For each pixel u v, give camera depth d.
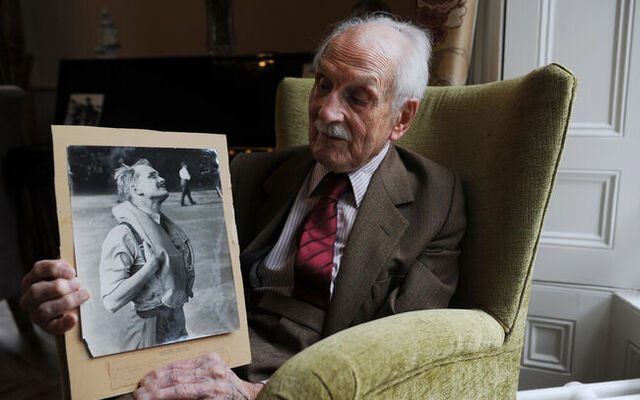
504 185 0.95
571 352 1.53
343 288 0.93
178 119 2.43
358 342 0.68
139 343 0.71
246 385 0.81
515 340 0.91
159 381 0.71
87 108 2.64
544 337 1.56
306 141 1.30
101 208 0.72
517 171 0.92
